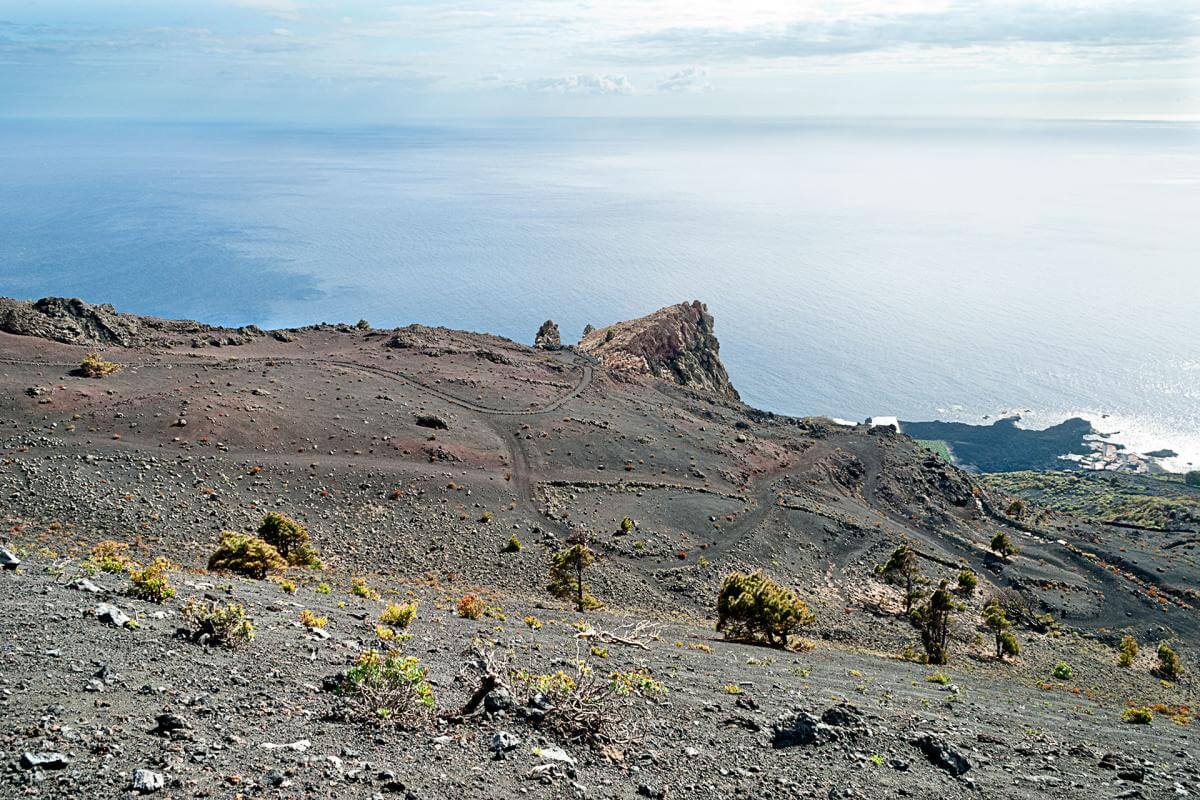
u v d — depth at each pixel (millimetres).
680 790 13359
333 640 19719
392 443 82562
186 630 17375
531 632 28750
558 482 84500
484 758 12680
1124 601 94125
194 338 107938
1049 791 17391
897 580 82000
